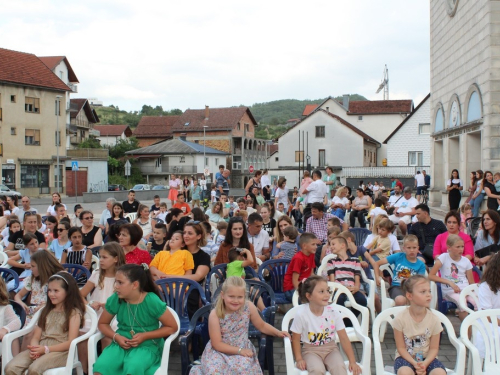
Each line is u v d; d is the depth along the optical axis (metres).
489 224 8.26
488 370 4.96
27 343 5.61
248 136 83.44
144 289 5.21
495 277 5.61
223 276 7.42
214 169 73.06
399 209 13.75
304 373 4.85
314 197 14.62
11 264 8.38
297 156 60.66
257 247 9.25
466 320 5.12
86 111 69.81
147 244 10.10
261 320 5.09
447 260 7.06
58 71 59.53
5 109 46.69
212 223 13.38
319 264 8.59
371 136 66.69
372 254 8.37
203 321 5.80
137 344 5.06
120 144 72.75
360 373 4.89
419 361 4.92
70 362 5.06
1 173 46.38
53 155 50.97
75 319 5.36
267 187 19.72
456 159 22.36
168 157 68.31
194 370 4.92
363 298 6.90
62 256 8.30
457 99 20.59
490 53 16.75
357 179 50.97
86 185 54.72
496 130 16.75
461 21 20.05
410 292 4.91
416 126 53.09
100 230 9.92
